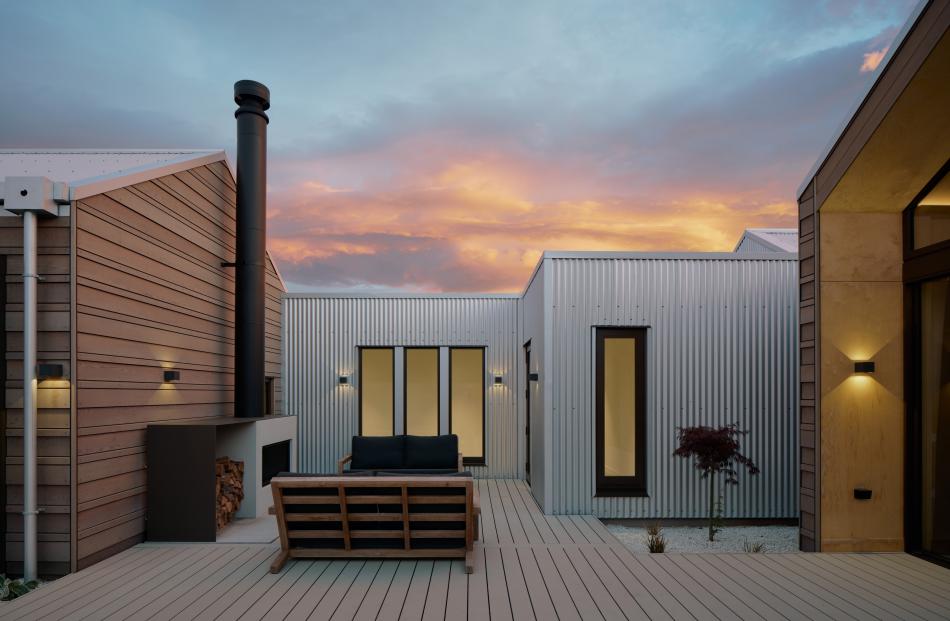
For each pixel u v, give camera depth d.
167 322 5.21
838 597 3.45
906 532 4.54
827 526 4.56
